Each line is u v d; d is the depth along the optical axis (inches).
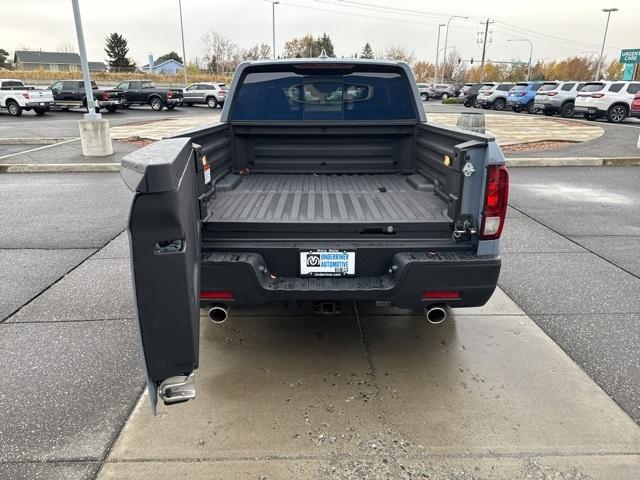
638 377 122.6
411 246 114.6
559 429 103.7
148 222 73.5
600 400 113.4
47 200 316.5
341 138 175.3
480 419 107.0
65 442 100.3
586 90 913.5
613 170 429.7
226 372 125.5
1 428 104.3
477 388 118.3
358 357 132.7
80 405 112.0
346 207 129.4
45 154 486.0
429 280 111.3
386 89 168.2
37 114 1085.1
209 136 139.3
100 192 342.0
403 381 121.3
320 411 110.0
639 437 101.3
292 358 132.3
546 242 228.5
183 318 80.0
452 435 102.2
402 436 102.0
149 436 102.0
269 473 92.2
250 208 127.0
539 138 621.0
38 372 124.8
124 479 90.7
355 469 93.4
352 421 106.6
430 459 95.7
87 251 216.8
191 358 83.0
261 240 114.4
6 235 239.9
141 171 71.3
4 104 1051.9
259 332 146.7
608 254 211.5
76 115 1081.4
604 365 128.0
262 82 166.1
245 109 169.3
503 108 1309.1
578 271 192.1
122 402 113.1
